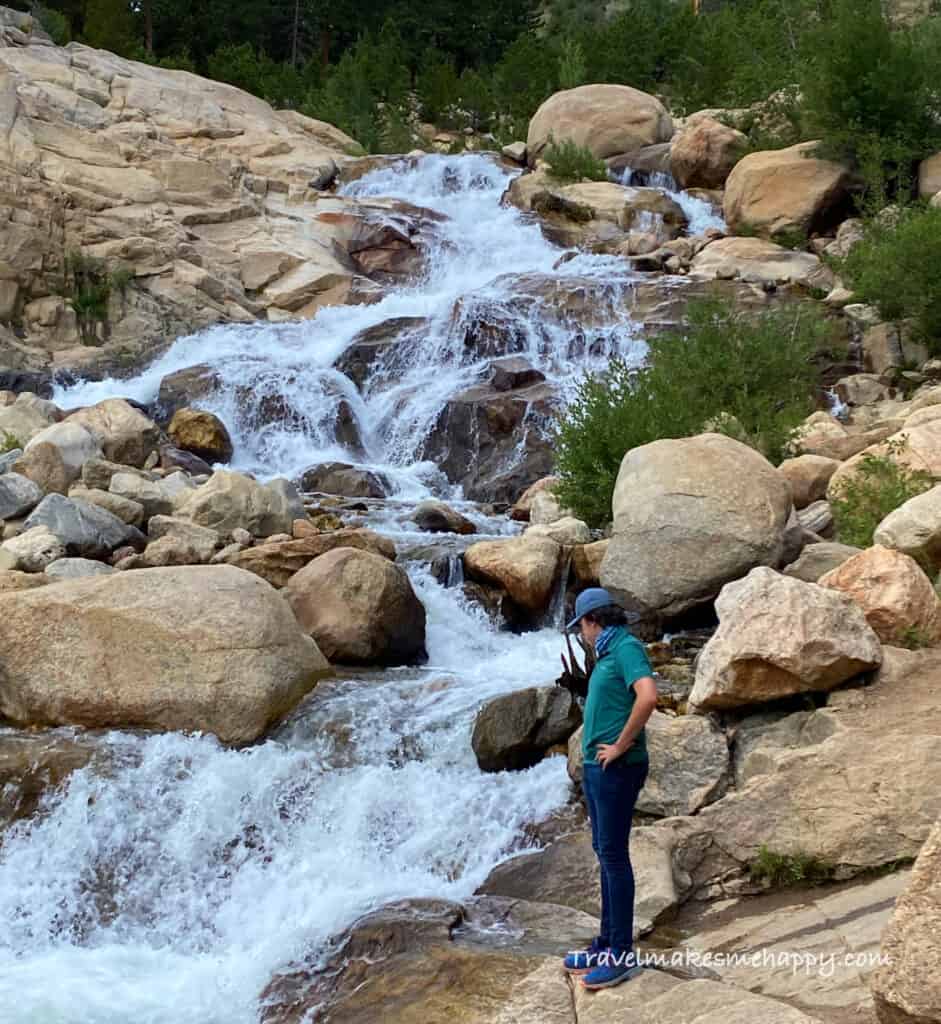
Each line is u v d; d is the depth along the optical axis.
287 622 10.05
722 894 7.38
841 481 12.43
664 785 8.11
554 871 7.87
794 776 7.57
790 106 26.12
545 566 11.92
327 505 14.87
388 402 18.31
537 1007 6.07
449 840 8.45
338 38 48.50
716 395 15.13
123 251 22.97
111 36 35.88
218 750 9.12
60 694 9.44
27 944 8.00
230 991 7.17
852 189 23.11
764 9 36.19
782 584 8.65
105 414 15.86
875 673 8.52
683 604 10.86
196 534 12.45
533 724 9.01
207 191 25.33
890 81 22.44
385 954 7.08
